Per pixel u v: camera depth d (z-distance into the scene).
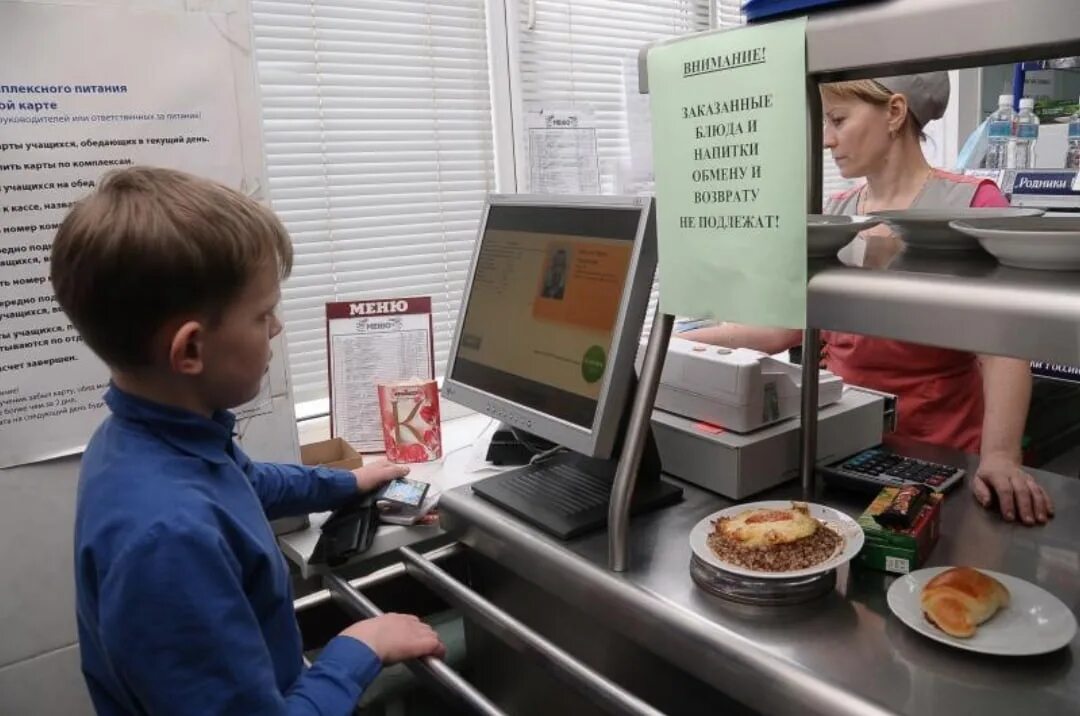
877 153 1.77
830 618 0.87
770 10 0.79
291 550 1.30
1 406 1.18
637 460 0.98
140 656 0.76
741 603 0.90
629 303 1.08
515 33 2.10
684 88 0.87
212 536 0.80
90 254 0.81
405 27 1.95
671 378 1.28
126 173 0.87
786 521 0.97
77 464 1.25
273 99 1.82
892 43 0.69
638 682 1.07
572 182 2.21
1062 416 2.28
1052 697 0.72
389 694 1.36
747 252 0.83
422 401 1.58
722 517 1.02
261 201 1.35
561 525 1.10
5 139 1.14
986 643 0.78
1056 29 0.58
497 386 1.31
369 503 1.32
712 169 0.85
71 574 1.27
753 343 1.86
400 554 1.25
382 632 0.99
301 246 1.89
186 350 0.84
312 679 0.91
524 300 1.30
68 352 1.22
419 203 2.03
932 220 0.82
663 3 2.39
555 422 1.17
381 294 2.01
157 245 0.80
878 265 0.79
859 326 0.74
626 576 0.98
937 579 0.85
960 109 2.83
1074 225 0.76
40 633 1.26
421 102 2.00
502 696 1.33
